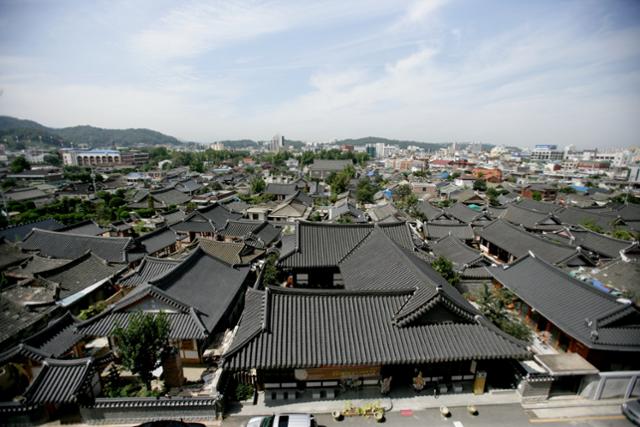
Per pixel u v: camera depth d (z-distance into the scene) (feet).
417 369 55.77
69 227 142.72
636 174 380.37
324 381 54.90
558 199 300.61
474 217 190.39
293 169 600.39
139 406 50.37
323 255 87.92
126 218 212.64
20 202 238.89
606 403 54.29
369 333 53.67
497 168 484.74
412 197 253.44
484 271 104.22
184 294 73.05
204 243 124.06
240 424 50.03
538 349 72.13
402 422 50.01
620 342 59.06
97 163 605.73
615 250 124.06
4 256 108.58
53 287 86.28
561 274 80.07
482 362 56.95
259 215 218.79
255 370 55.67
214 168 571.28
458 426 49.47
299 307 57.16
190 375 63.21
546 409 53.01
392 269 72.90
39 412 51.01
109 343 67.67
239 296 89.97
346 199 261.24
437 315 55.62
